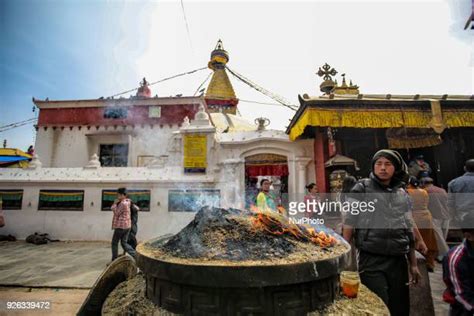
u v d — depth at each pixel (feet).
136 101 46.32
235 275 6.25
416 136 27.91
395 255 8.36
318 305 7.02
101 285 9.69
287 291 6.59
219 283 6.26
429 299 10.20
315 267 6.77
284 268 6.39
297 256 7.32
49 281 17.58
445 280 7.56
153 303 7.39
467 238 7.07
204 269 6.35
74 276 18.61
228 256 7.16
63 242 31.17
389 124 25.09
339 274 8.09
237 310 6.41
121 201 21.88
